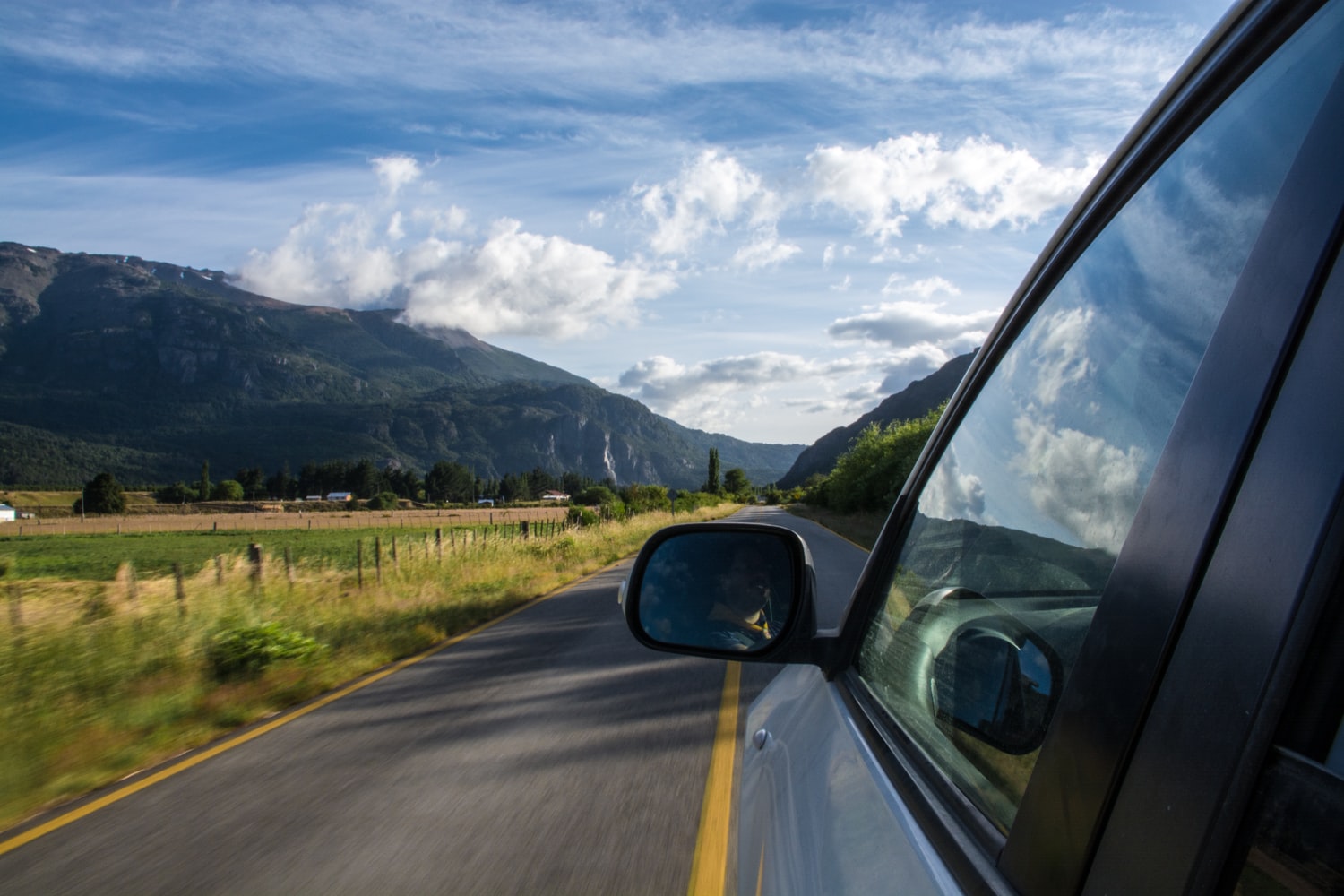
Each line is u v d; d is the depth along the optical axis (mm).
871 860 1205
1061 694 1003
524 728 6273
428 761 5586
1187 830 662
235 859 4121
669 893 3576
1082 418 1188
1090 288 1279
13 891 3916
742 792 2289
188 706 7395
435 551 20500
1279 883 564
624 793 4797
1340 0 788
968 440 1703
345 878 3855
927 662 1530
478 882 3768
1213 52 996
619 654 9102
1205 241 947
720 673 7918
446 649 10078
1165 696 734
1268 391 715
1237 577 684
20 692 7270
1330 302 675
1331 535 602
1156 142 1139
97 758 5980
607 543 29500
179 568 11328
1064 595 1098
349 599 13945
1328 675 583
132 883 3924
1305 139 773
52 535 90312
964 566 1525
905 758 1406
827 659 2096
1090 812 805
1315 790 557
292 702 7684
